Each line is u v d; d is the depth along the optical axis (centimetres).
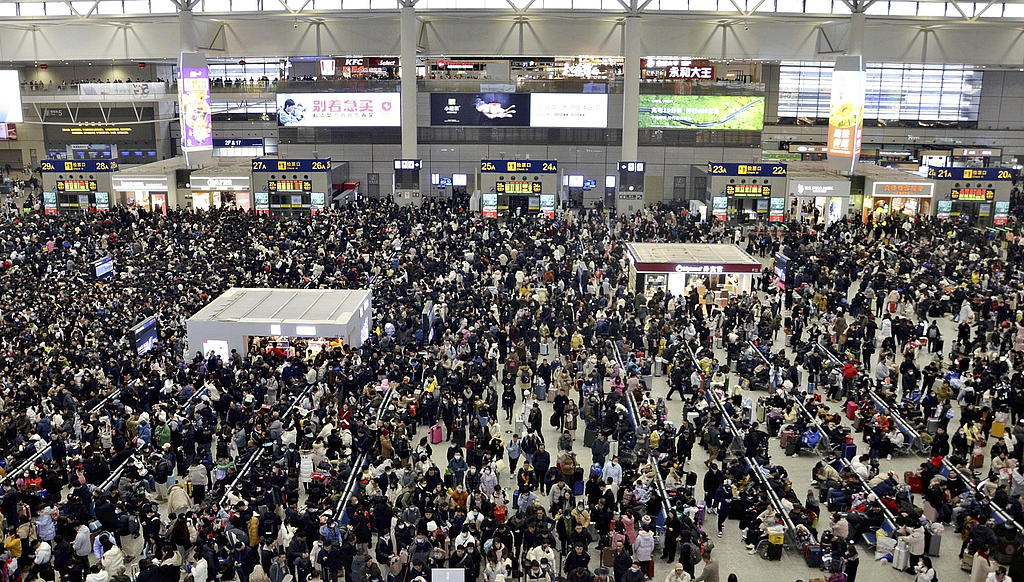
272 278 3628
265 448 2116
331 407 2342
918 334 3178
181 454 2158
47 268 3725
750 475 2067
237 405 2328
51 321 2897
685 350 2916
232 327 2838
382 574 1794
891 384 2655
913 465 2311
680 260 3572
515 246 4172
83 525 1758
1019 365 2767
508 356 2800
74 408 2328
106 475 2011
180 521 1752
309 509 1766
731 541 1945
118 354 2620
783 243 4516
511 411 2614
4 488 1919
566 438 2333
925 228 4866
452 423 2448
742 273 3559
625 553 1678
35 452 2119
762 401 2611
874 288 3619
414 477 1984
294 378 2619
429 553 1667
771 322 3300
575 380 2688
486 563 1784
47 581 1681
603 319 3175
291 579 1670
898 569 1816
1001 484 2034
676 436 2277
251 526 1769
